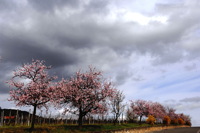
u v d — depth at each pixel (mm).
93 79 38156
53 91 30719
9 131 25062
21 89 28719
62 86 34938
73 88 36219
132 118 69500
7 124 35469
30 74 29938
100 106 35812
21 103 27766
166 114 94812
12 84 28188
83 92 35844
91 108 36688
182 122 101438
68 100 36594
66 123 48094
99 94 38031
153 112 69688
